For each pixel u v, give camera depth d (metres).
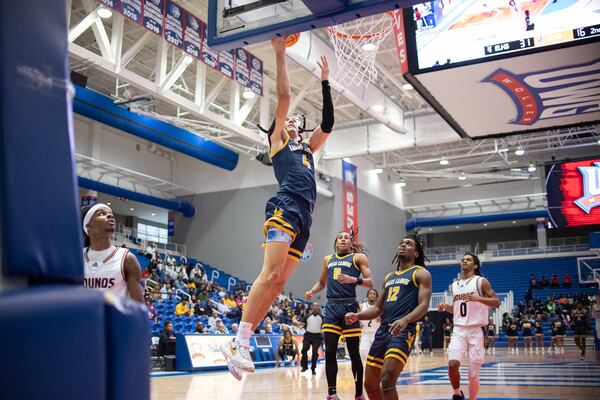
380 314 4.67
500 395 6.82
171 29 12.31
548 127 10.97
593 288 32.41
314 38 12.19
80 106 17.33
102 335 1.25
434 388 7.93
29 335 1.04
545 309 30.05
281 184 3.81
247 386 9.17
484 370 11.88
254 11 3.94
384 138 20.27
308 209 3.77
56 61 1.34
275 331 19.05
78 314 1.18
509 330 25.66
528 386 8.09
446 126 18.88
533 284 33.31
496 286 35.06
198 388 8.80
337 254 6.29
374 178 31.05
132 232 28.56
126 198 24.67
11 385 1.00
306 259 26.05
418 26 8.00
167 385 9.43
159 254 23.66
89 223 3.54
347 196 26.92
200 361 13.77
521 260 35.94
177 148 21.94
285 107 3.83
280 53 3.89
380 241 30.59
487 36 7.61
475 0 7.73
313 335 12.79
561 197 20.80
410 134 19.39
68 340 1.14
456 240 41.97
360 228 28.52
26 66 1.22
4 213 1.12
